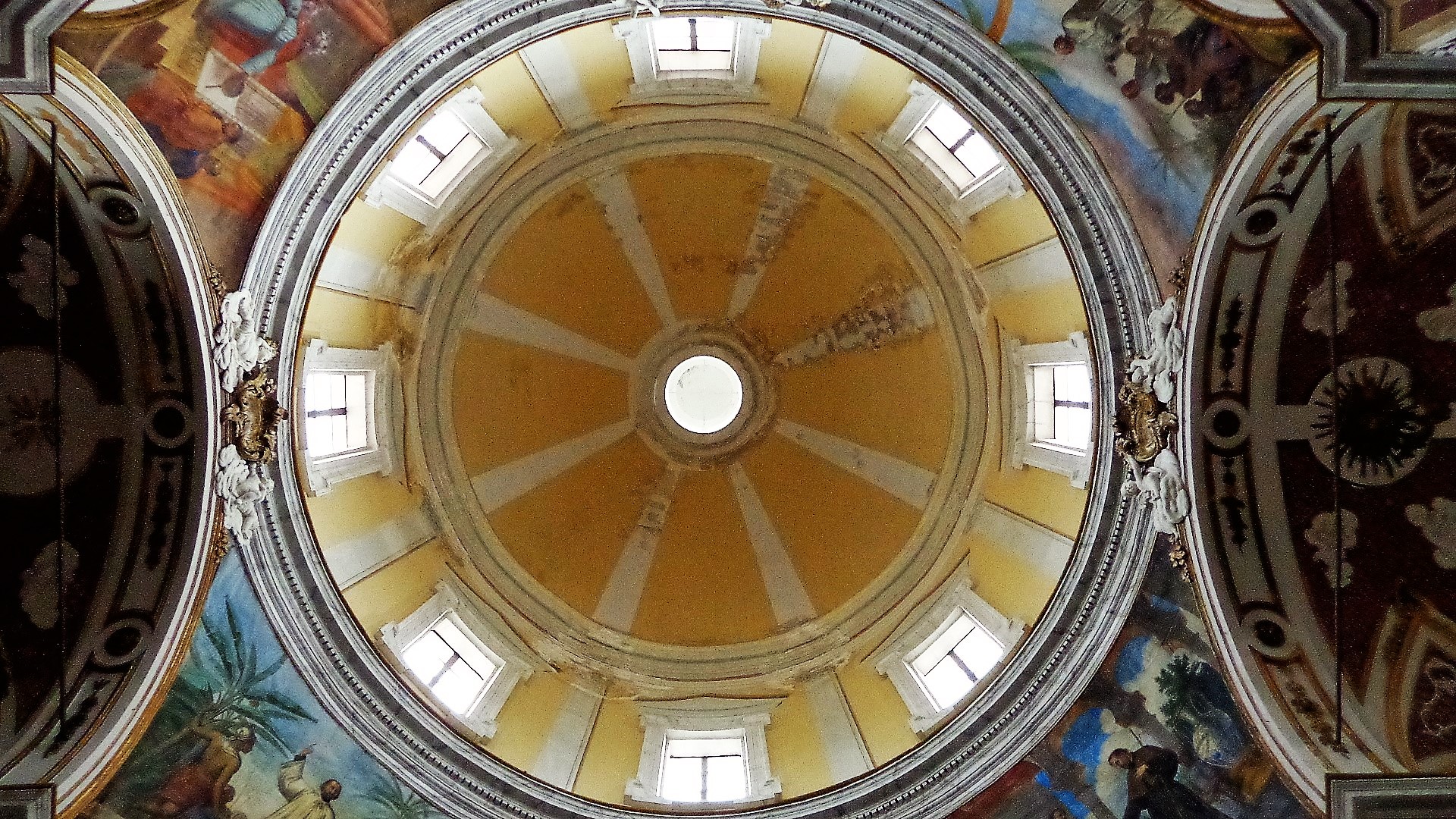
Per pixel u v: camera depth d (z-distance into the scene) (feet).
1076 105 41.22
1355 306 41.88
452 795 49.62
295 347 45.16
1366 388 42.68
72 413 41.96
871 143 55.88
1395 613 42.70
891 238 61.82
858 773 51.62
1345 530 43.34
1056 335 52.19
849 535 65.16
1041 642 48.96
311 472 50.90
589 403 67.41
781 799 51.65
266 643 46.42
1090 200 42.50
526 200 61.16
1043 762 48.16
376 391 59.36
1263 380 42.39
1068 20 39.37
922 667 57.82
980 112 42.60
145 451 41.93
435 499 62.18
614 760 55.62
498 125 52.37
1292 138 36.63
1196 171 39.45
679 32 49.96
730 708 60.64
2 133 36.11
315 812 47.62
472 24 40.68
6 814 35.78
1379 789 37.83
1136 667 46.14
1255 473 43.06
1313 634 42.52
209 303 40.47
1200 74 38.01
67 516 42.16
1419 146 37.55
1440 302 41.63
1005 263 54.03
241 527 44.21
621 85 53.26
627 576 66.13
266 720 46.34
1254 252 40.16
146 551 41.73
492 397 65.10
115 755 39.24
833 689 59.77
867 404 65.87
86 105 34.78
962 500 61.77
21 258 39.63
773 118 58.08
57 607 41.22
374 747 48.70
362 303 55.36
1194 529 42.91
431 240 58.08
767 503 67.26
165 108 37.81
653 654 64.03
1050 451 54.60
